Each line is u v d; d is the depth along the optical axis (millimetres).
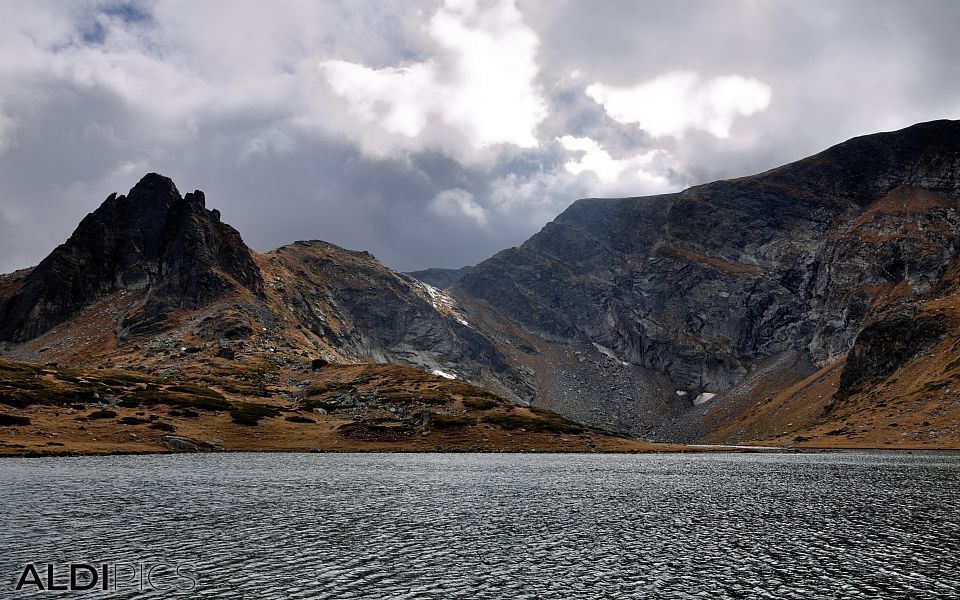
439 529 58062
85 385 179375
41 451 120812
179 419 163000
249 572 42656
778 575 43281
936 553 49469
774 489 91750
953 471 123312
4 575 41062
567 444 182375
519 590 39625
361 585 40219
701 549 50719
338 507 69500
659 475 113938
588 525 61031
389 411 193875
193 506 67500
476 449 169750
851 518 65688
